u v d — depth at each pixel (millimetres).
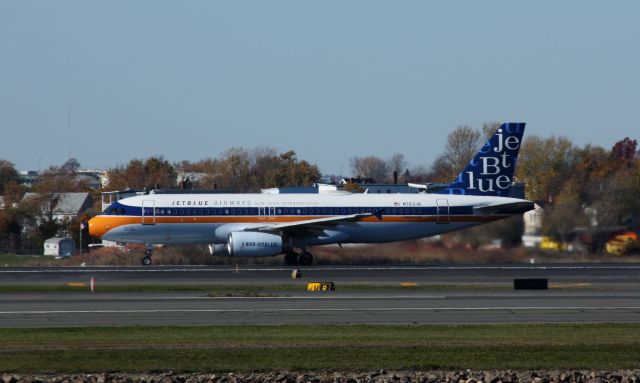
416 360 96062
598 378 89000
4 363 94312
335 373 91250
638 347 102375
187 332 112938
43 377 89750
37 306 139875
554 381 88938
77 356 97312
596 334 111250
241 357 97250
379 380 88812
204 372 91438
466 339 107500
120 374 90750
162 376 90000
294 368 92500
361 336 109500
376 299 149125
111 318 126312
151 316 128250
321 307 138375
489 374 90688
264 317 127125
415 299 149125
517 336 109625
